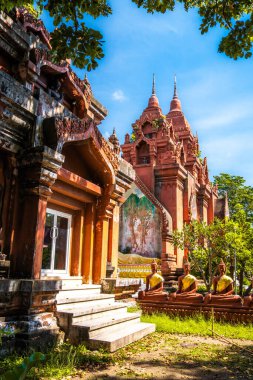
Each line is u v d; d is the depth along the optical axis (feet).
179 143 78.74
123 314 26.35
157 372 16.67
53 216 27.50
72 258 29.09
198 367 17.76
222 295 32.50
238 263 62.69
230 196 115.65
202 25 21.03
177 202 70.85
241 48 20.71
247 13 20.99
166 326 28.09
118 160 33.65
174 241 59.77
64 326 20.70
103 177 30.45
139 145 79.46
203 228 57.16
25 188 21.57
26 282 19.20
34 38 24.52
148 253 66.80
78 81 30.78
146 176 73.56
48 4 17.51
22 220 21.27
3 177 21.24
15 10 23.99
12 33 22.72
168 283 60.59
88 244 29.60
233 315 30.96
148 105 94.58
